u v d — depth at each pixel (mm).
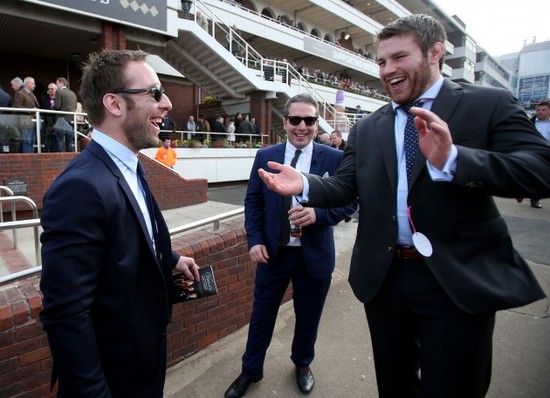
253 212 2309
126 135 1295
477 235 1269
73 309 1033
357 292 1559
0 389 1650
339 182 1603
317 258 2143
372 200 1487
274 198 2219
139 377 1262
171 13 10328
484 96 1273
